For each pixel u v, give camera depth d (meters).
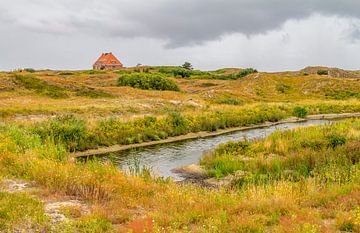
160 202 11.59
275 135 28.33
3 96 50.56
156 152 29.27
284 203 10.75
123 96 60.88
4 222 8.84
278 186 13.14
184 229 8.73
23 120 33.97
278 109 59.19
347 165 16.73
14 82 57.34
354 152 19.91
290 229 8.52
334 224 9.20
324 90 95.31
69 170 14.42
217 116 45.72
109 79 105.25
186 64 176.38
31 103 46.47
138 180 14.62
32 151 18.59
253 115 50.81
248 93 89.56
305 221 9.20
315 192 12.38
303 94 94.25
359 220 8.91
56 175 13.29
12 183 13.20
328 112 65.50
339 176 14.59
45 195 11.87
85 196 11.76
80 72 131.12
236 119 46.62
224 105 59.28
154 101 54.88
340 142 23.62
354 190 12.17
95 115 41.22
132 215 10.27
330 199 11.33
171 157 27.17
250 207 10.57
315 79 100.88
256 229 8.74
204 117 43.41
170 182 17.00
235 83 99.56
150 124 36.84
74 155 26.61
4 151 17.53
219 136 38.16
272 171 19.03
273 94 92.12
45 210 10.34
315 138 25.56
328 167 17.06
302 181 14.16
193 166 23.00
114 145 31.36
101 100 54.19
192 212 10.10
